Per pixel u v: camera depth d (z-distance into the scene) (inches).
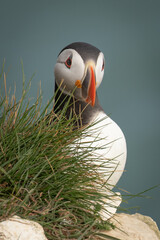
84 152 176.4
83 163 176.6
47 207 174.6
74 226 174.9
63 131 177.0
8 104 176.9
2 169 174.2
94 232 175.0
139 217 180.9
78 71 178.5
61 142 176.4
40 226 173.2
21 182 175.0
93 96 178.2
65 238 174.2
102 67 179.3
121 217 179.5
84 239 174.6
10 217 173.2
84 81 178.5
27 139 175.6
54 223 174.9
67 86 179.3
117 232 176.6
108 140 178.4
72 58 178.7
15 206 173.9
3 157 175.2
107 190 177.6
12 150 175.5
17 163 174.6
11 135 175.5
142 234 177.2
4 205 173.9
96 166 176.4
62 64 179.2
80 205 175.5
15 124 176.1
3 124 176.2
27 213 174.1
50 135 176.2
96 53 178.9
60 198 174.9
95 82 178.4
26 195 174.2
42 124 176.7
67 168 175.8
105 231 176.1
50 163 175.5
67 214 175.0
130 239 176.1
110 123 179.2
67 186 175.5
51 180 175.5
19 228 172.6
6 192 174.7
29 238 172.2
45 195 175.0
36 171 175.2
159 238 179.5
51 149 175.8
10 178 174.2
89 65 178.4
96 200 175.8
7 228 172.4
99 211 176.1
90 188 176.2
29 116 176.6
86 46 179.0
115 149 178.5
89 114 179.2
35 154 175.3
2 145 175.5
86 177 175.9
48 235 174.1
